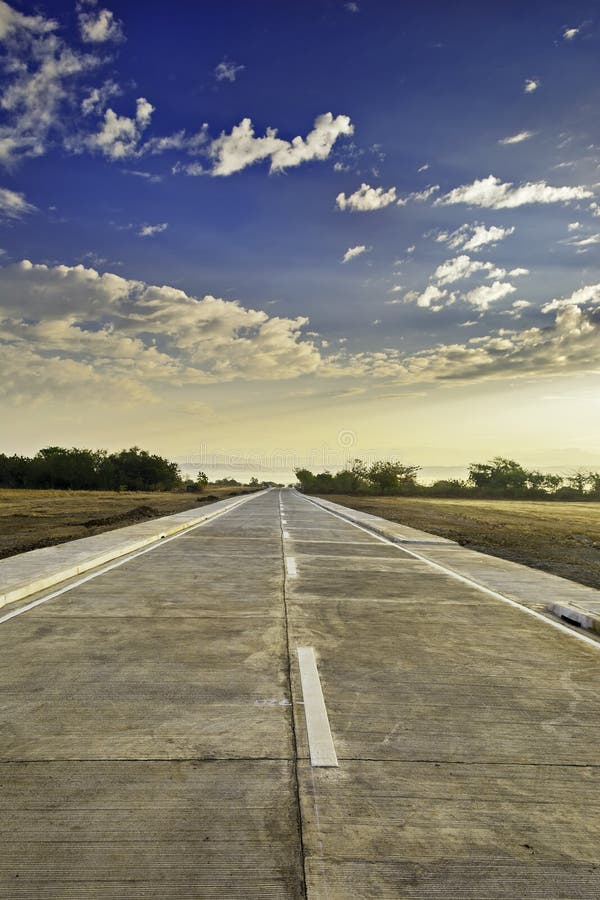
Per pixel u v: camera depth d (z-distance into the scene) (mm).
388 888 2393
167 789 3092
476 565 11727
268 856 2576
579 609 7281
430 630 6555
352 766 3393
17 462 81250
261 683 4738
